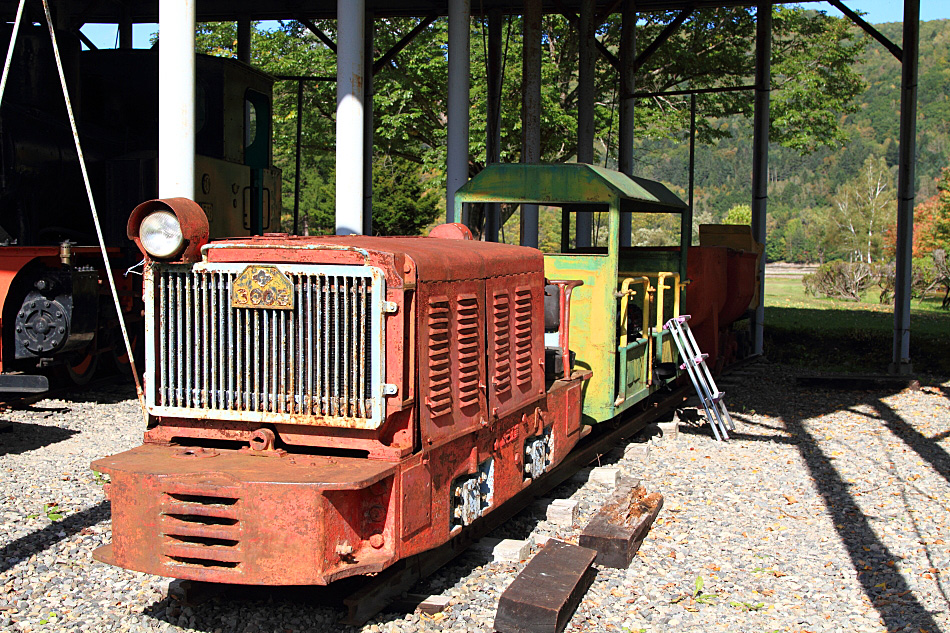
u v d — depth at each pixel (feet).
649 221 230.27
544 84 78.33
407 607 15.17
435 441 14.66
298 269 13.84
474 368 16.26
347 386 13.79
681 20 59.67
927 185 390.63
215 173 39.68
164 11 21.75
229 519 13.30
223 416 14.26
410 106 82.89
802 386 43.75
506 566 17.48
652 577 17.66
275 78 47.29
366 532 13.66
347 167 29.12
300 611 15.08
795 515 22.41
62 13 47.62
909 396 41.19
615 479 24.12
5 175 33.27
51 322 31.48
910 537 20.77
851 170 439.22
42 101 36.22
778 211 395.14
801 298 116.16
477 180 25.45
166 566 13.12
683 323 31.09
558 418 20.95
